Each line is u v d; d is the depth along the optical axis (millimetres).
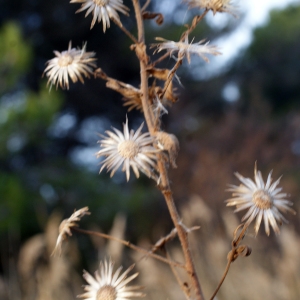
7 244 8078
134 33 12430
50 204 9773
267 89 16594
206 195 10148
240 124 11906
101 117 14805
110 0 1360
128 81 14648
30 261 4832
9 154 9195
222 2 1361
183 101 12969
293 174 11016
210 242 5305
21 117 8469
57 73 1464
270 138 11977
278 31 16594
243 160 11062
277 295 4617
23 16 13219
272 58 16359
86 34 13578
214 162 10734
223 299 4684
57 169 10930
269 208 1164
